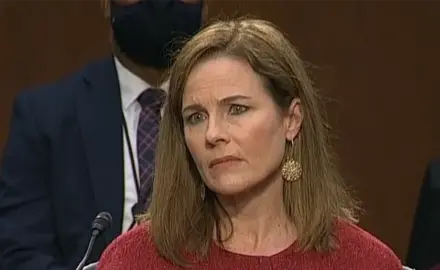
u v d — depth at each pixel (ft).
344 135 59.11
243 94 22.12
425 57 59.00
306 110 23.40
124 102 34.81
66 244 33.86
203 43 22.48
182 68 22.54
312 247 23.34
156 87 34.86
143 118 34.50
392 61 58.95
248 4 57.36
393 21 58.80
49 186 34.53
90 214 33.65
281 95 22.71
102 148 34.14
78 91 35.14
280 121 22.74
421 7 58.80
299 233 23.44
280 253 23.30
